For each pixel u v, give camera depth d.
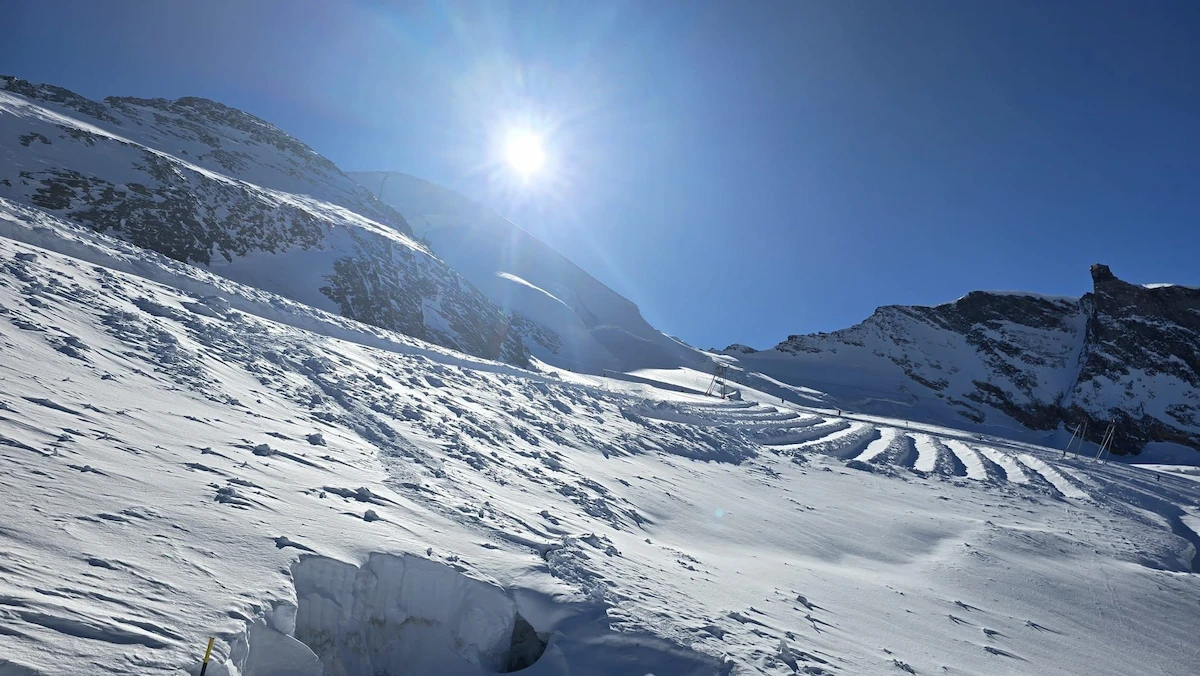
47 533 4.25
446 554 6.68
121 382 8.38
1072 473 44.53
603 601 6.99
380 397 14.51
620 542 10.39
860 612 10.94
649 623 6.84
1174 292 144.62
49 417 6.19
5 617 3.32
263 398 10.81
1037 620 13.99
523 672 5.98
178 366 10.24
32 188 30.58
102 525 4.66
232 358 12.67
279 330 18.09
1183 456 117.38
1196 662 13.69
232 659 3.96
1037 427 141.25
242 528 5.50
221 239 37.81
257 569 4.98
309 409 11.42
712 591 9.27
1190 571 23.73
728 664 6.45
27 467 4.99
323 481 7.58
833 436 49.72
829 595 11.54
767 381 123.88
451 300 55.06
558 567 7.55
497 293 97.94
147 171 37.69
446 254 111.50
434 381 20.16
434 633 6.18
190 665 3.63
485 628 6.20
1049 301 179.00
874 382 160.50
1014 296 182.62
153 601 4.05
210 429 8.01
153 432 7.06
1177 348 136.38
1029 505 32.03
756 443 36.19
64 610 3.59
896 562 16.92
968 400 151.62
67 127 36.59
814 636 8.61
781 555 14.65
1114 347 143.25
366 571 5.82
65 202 31.05
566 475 14.84
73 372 7.89
